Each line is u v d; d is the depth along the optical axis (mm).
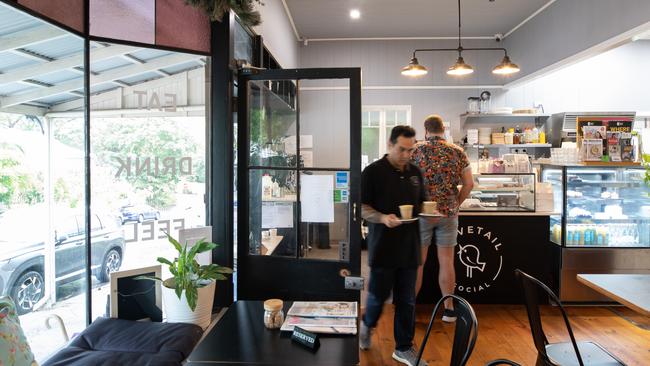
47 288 2566
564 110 6875
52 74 2428
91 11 2557
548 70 5504
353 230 3045
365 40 7031
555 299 1770
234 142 3209
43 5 2201
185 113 3012
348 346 1729
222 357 1637
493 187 4102
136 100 2820
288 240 3174
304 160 3139
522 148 6715
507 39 6789
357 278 3033
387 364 2684
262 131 3195
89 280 2629
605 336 3182
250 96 3199
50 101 2443
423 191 2670
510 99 6926
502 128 6777
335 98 3104
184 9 2918
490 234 3807
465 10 5758
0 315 1612
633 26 3783
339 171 3076
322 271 3100
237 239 3232
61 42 2436
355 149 3020
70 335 2568
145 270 2568
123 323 2264
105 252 2738
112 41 2639
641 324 3410
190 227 3080
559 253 3908
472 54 6973
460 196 3334
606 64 6824
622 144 3820
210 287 2674
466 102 6977
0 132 2221
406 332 2617
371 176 2529
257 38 3852
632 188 3961
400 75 7027
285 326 1879
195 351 1691
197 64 3049
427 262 3824
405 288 2588
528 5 5566
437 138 3250
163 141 2949
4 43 2211
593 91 6836
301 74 3062
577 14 4734
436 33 6785
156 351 1979
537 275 3816
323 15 5957
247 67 3137
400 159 2502
